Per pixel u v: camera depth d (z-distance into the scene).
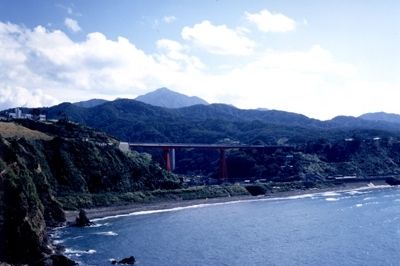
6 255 119.81
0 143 140.50
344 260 126.94
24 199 126.06
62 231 166.00
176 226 178.12
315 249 140.00
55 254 123.56
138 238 155.12
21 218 123.25
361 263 123.75
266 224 182.75
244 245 145.62
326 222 185.75
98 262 123.50
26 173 140.12
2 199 122.50
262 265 122.50
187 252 136.25
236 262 125.38
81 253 133.25
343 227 174.50
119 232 165.12
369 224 179.62
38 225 129.12
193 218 197.00
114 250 137.62
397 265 121.62
